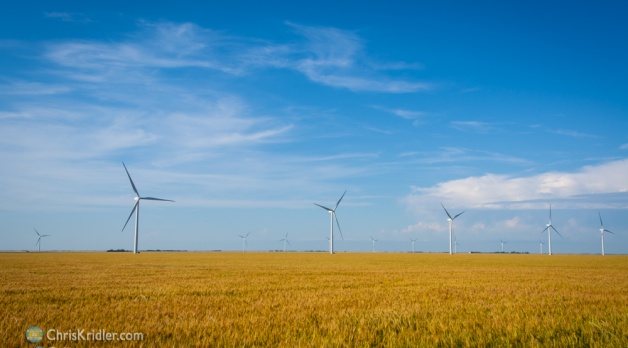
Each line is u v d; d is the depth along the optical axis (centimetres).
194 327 1038
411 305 1459
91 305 1408
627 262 6831
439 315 1241
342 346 867
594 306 1455
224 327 1048
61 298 1598
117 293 1764
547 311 1327
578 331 1034
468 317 1209
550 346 884
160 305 1430
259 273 3247
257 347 866
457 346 883
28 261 5441
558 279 2770
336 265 4969
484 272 3597
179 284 2214
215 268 3981
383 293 1853
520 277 2952
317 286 2177
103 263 4931
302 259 7350
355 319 1172
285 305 1452
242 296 1712
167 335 968
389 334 976
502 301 1580
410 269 4103
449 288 2097
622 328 1041
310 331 1007
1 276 2748
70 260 5894
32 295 1669
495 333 995
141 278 2631
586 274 3353
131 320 1131
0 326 1033
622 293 1908
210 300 1571
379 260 7125
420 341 908
